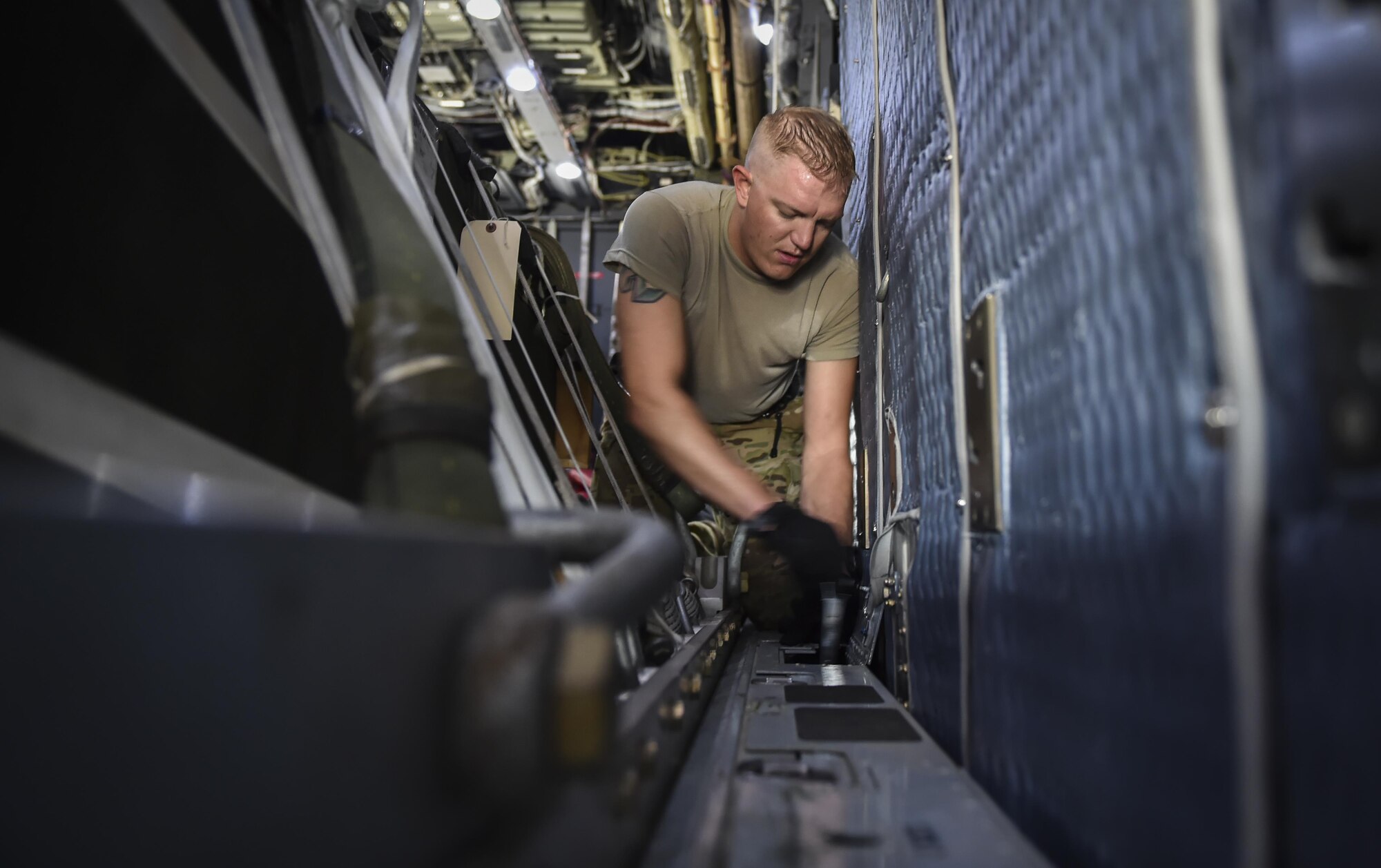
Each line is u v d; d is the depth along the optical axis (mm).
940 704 949
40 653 203
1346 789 286
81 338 572
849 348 2174
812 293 2113
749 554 2104
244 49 724
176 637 220
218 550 229
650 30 6230
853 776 701
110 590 212
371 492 483
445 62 6387
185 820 216
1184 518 402
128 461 520
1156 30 439
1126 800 466
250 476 655
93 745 206
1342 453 283
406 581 283
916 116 1180
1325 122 289
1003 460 719
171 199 653
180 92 662
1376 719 270
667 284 1907
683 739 794
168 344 649
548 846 357
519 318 1753
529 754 291
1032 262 651
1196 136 352
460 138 1673
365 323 549
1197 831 385
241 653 230
